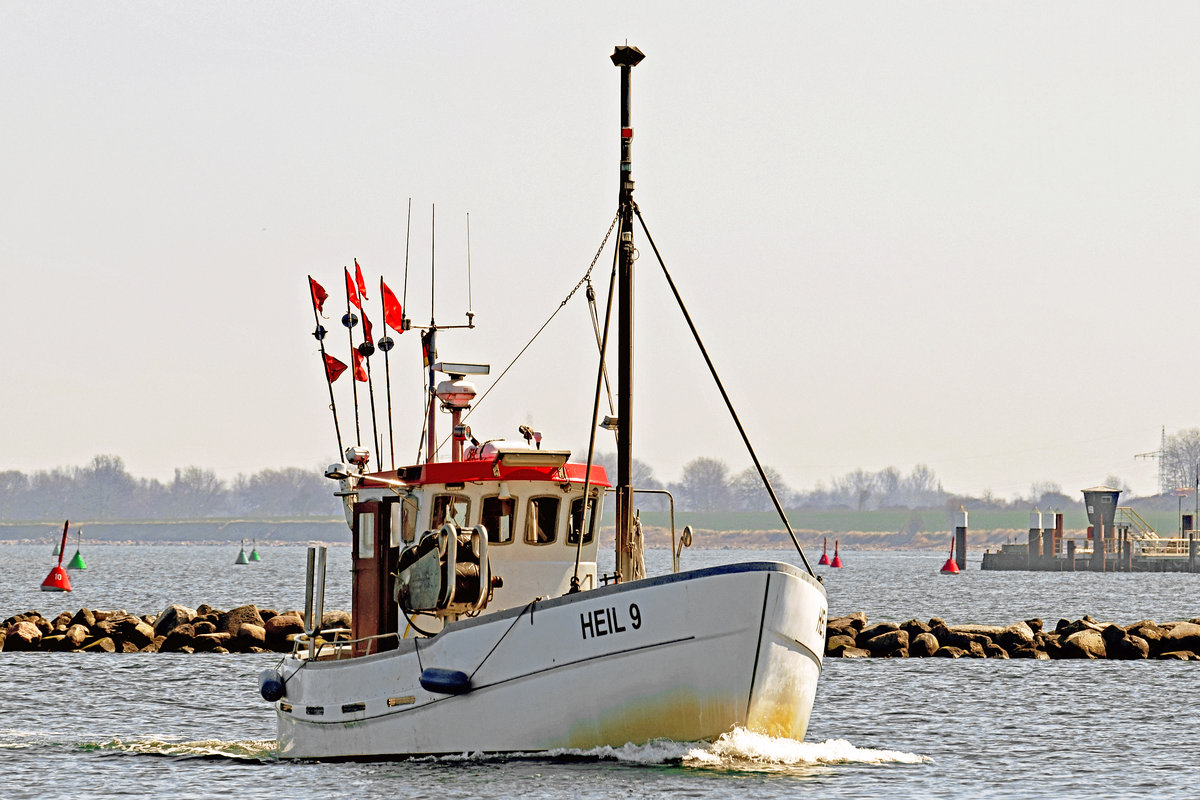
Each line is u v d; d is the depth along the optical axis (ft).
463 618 340.59
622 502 346.54
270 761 386.32
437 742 335.06
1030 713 508.12
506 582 356.79
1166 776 379.14
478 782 316.40
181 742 440.04
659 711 313.94
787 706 324.19
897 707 523.70
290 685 376.27
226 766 382.83
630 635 313.32
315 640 381.60
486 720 327.47
